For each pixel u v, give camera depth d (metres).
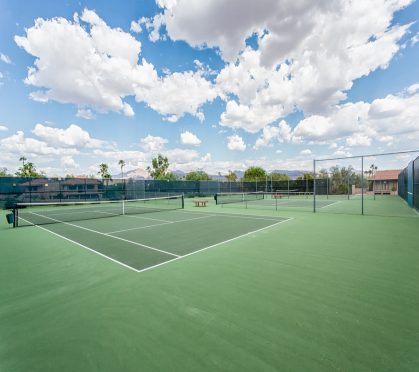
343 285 3.31
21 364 1.93
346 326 2.34
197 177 47.62
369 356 1.92
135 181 24.42
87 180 21.00
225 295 3.07
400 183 23.95
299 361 1.88
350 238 6.23
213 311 2.68
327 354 1.96
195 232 7.44
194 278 3.66
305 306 2.75
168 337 2.23
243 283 3.44
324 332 2.25
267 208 15.21
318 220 9.59
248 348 2.05
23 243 6.21
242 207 16.22
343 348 2.02
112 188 22.58
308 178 29.02
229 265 4.24
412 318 2.47
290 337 2.19
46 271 4.07
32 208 17.00
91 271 4.05
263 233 7.08
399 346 2.03
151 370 1.83
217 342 2.14
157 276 3.78
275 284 3.38
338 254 4.80
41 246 5.86
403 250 5.04
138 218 11.04
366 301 2.85
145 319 2.54
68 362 1.94
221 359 1.93
